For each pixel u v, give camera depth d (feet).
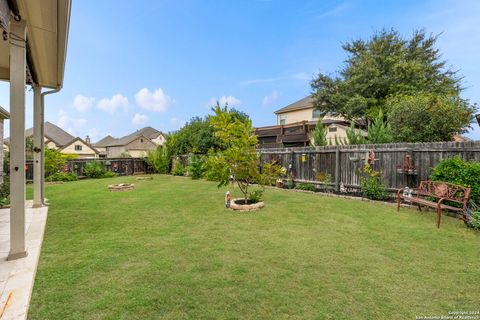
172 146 60.64
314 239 12.46
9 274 8.51
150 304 7.06
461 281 8.37
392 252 10.79
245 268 9.30
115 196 25.77
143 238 12.58
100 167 52.95
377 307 6.98
